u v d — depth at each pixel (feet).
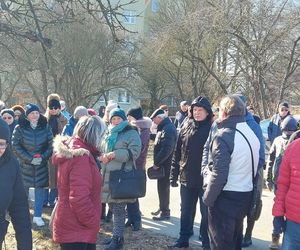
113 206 19.07
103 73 94.07
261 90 75.31
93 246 13.92
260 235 22.79
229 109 14.60
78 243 13.00
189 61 102.53
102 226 22.90
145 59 97.40
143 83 105.50
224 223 14.48
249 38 75.15
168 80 105.50
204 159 17.81
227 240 14.52
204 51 88.79
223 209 14.48
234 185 14.39
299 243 12.82
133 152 18.53
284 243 13.16
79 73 89.40
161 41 93.76
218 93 99.96
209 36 80.84
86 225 12.86
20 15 15.24
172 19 102.89
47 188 23.95
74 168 12.73
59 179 13.12
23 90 97.25
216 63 95.14
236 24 73.97
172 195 31.99
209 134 17.85
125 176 18.38
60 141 13.26
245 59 76.69
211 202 14.33
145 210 27.09
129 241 20.62
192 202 19.63
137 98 107.24
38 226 22.26
